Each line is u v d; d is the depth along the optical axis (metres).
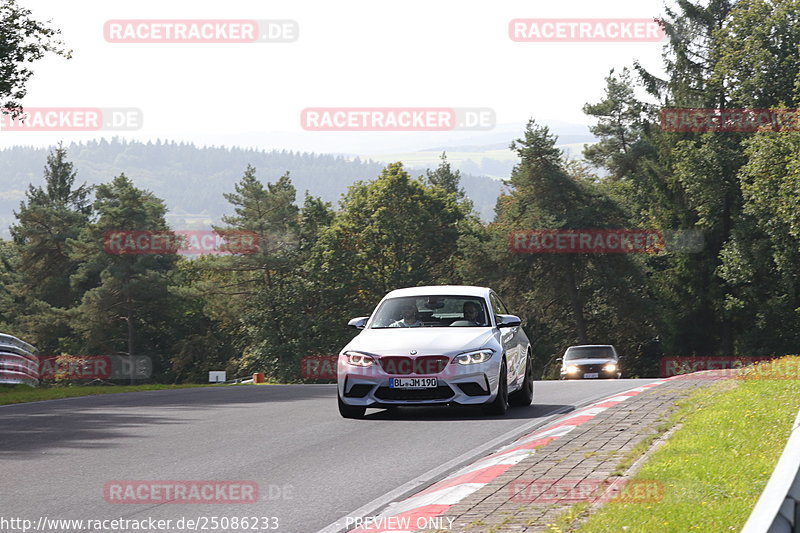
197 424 48.25
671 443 32.47
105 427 47.44
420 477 31.34
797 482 15.98
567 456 31.28
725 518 21.77
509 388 50.44
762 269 186.25
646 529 20.97
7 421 51.47
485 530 21.77
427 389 46.31
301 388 79.94
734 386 50.94
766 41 187.00
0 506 27.44
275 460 35.31
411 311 50.94
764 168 160.38
